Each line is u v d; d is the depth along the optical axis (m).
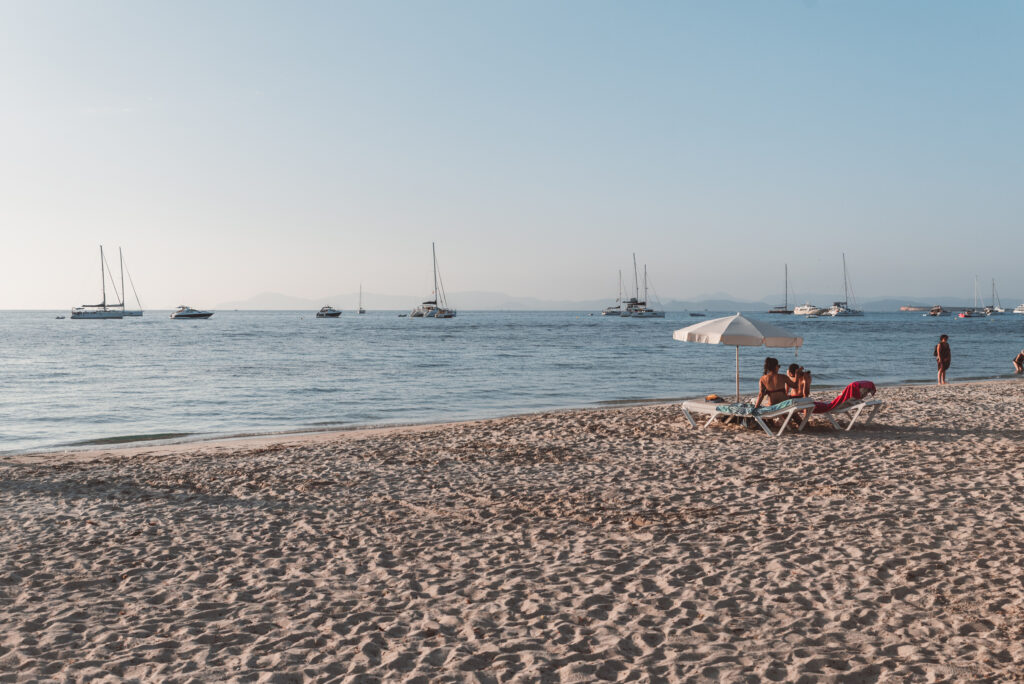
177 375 33.62
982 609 5.34
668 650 4.87
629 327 117.25
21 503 9.40
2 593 6.20
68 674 4.66
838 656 4.67
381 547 7.34
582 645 4.99
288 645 5.10
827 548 6.86
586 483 9.96
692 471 10.49
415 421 19.41
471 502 9.09
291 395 25.70
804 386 14.23
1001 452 11.35
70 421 19.89
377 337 80.31
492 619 5.49
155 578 6.55
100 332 95.25
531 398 24.52
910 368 36.28
